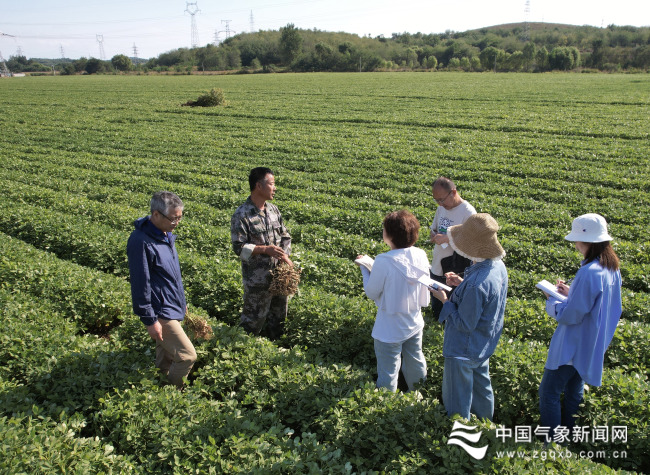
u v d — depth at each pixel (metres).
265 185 6.29
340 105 43.16
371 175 19.30
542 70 115.56
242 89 63.00
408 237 5.16
